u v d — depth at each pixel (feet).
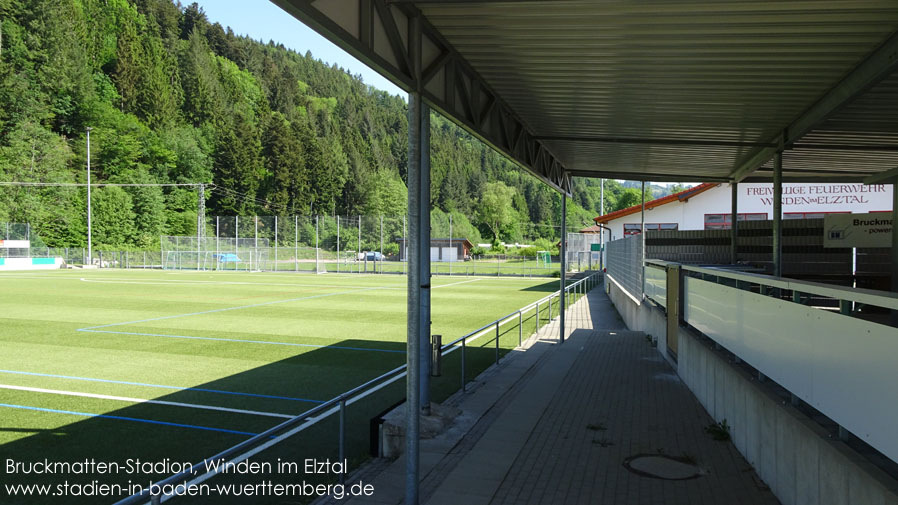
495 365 36.96
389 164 478.18
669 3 16.46
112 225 232.73
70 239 221.25
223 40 467.11
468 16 17.63
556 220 478.18
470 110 22.79
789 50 20.21
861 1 16.14
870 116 29.91
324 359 39.86
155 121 304.09
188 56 367.25
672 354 34.88
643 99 26.73
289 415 26.40
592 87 24.98
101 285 107.96
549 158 41.52
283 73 484.74
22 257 174.50
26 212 210.79
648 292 49.42
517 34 19.12
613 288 81.51
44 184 216.54
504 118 28.81
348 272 171.32
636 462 19.21
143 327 54.60
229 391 30.71
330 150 383.86
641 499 16.26
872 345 10.48
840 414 11.89
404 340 48.37
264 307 73.15
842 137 35.29
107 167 258.78
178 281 122.72
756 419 17.88
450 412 24.49
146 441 22.74
